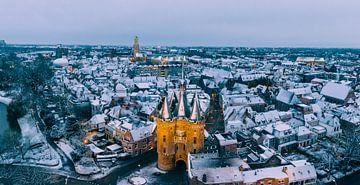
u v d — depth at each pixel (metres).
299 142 145.38
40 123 179.00
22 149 137.62
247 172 102.19
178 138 119.44
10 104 195.50
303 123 161.50
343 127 170.88
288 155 139.25
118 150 137.75
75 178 115.50
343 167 122.75
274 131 144.50
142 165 126.25
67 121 170.38
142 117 181.12
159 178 115.12
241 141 139.00
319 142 151.88
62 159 132.12
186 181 112.31
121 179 114.88
